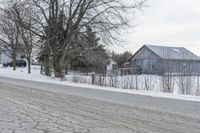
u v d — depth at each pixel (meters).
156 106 14.00
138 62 67.44
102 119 10.23
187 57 64.56
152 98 17.56
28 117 10.27
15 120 9.72
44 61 45.72
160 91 23.12
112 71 37.94
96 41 36.44
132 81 26.17
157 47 66.38
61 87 23.39
